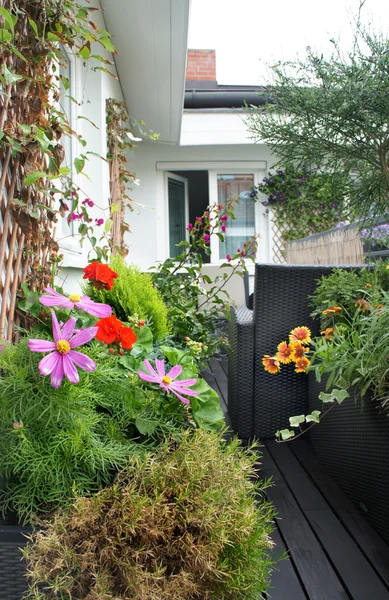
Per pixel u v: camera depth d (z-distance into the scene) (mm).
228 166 6230
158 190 6230
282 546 1331
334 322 1795
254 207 6418
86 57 1647
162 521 835
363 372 1266
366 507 1458
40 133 1273
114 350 1141
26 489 955
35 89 1428
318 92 2029
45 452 977
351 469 1559
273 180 6145
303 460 1906
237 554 852
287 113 2188
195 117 5863
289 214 6246
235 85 6660
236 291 4867
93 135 3039
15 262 1393
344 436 1615
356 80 1896
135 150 6039
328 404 1784
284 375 2090
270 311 2041
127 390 1176
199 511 840
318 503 1564
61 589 793
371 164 2105
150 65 3658
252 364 2086
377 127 1932
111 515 830
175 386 1122
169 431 1149
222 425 1262
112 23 3082
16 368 1037
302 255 5223
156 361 1189
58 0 1480
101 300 1719
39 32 1461
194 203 7340
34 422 1003
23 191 1378
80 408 1045
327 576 1194
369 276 1813
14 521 953
